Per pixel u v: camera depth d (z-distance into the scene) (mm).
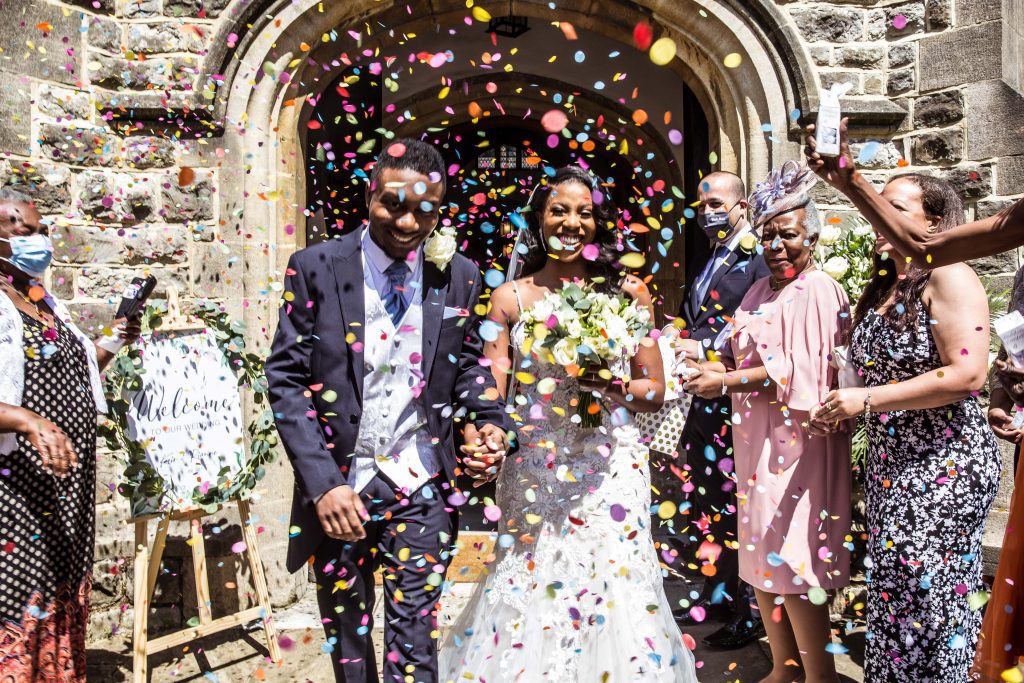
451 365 2520
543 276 2705
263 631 4141
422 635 2367
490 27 7723
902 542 2439
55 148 4258
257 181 4586
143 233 4492
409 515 2451
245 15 4512
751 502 2982
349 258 2430
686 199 6844
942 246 1999
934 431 2451
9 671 2559
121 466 4273
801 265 3002
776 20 4746
